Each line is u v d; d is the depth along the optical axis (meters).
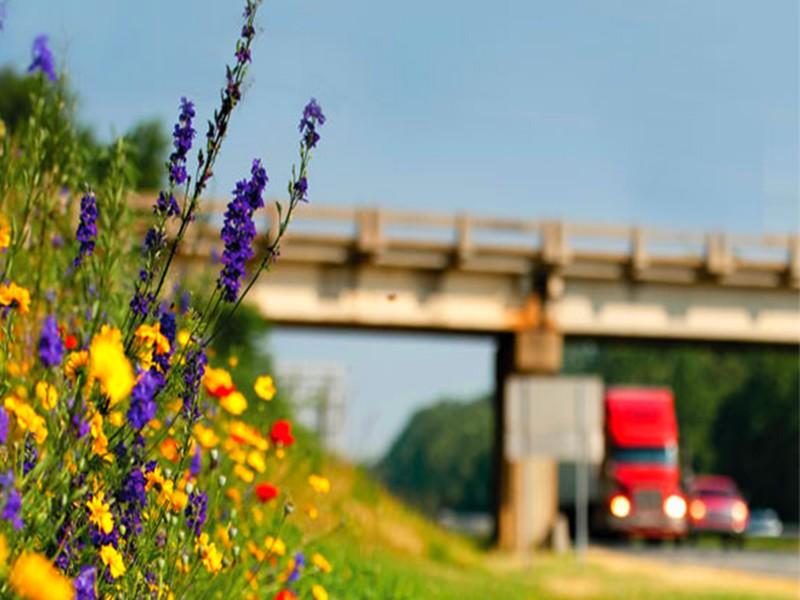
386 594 12.12
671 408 48.19
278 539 6.90
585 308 50.09
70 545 3.83
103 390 3.67
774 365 107.62
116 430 4.12
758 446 107.94
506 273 48.50
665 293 50.81
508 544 48.84
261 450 7.47
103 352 3.16
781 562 42.59
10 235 4.94
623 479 47.16
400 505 25.20
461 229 47.34
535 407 30.44
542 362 48.81
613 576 28.11
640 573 29.25
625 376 127.50
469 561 24.58
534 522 49.16
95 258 5.23
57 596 2.77
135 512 4.29
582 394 30.42
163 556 4.86
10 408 3.86
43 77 5.96
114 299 5.31
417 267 47.28
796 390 106.44
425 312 47.59
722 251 50.31
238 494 7.14
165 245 4.25
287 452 9.86
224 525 6.65
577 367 142.25
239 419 9.07
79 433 3.52
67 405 3.70
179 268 6.84
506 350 50.09
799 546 60.00
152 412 3.30
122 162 6.01
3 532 3.39
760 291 51.56
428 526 25.81
